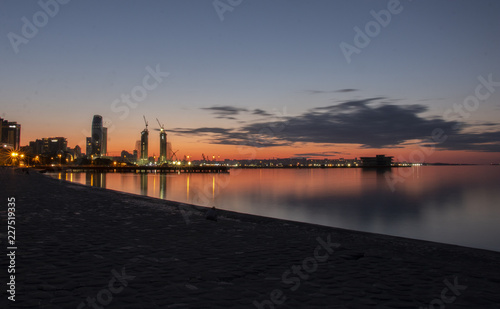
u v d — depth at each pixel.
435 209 39.16
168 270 5.86
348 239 9.47
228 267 6.15
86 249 7.41
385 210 38.00
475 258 7.43
